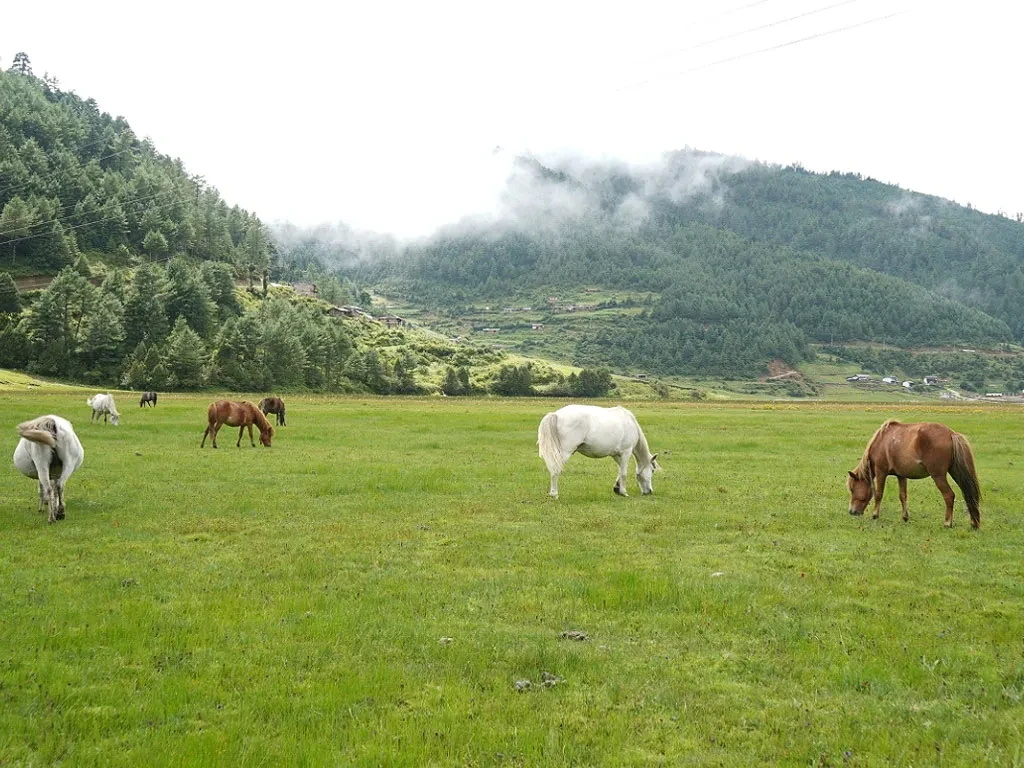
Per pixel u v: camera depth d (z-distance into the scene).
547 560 12.61
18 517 15.51
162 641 8.43
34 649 8.09
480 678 7.62
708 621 9.45
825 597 10.62
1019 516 17.56
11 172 198.25
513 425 44.41
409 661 8.04
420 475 22.55
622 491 19.66
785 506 18.45
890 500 19.75
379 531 14.77
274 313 183.75
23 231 175.50
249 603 9.85
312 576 11.41
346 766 5.86
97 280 181.12
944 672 7.94
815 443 35.88
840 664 8.09
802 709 7.01
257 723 6.56
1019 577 11.92
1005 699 7.29
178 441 32.25
